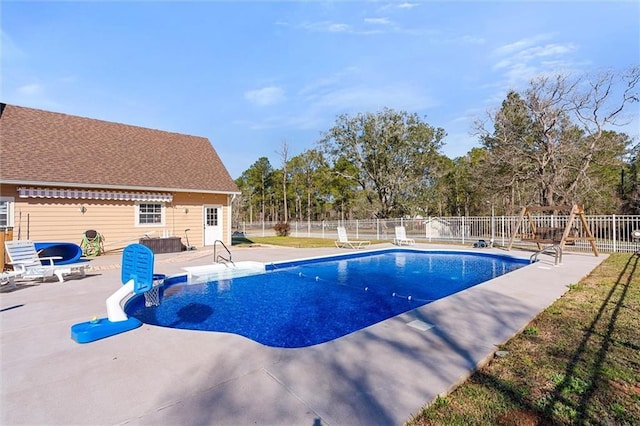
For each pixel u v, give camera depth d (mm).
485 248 16203
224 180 18750
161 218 16125
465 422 2539
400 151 32094
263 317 6586
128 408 2705
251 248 17406
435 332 4410
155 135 18703
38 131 14148
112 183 14086
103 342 4152
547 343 4098
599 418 2607
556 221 16297
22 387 3055
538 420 2580
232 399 2818
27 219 12422
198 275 10211
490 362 3613
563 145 19812
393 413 2604
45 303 6094
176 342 4137
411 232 22500
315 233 28859
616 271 9062
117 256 13484
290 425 2457
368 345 3969
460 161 40531
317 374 3250
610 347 3941
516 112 22172
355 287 9352
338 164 38969
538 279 7957
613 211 22844
